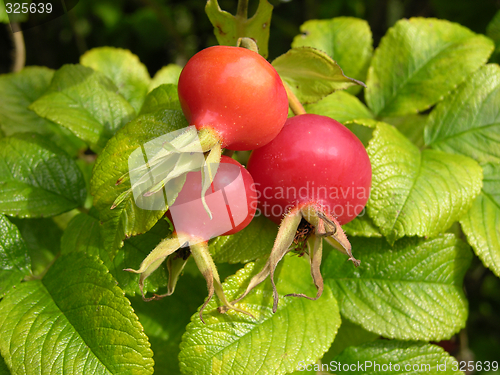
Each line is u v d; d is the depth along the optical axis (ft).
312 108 0.57
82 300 0.46
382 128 0.52
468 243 0.54
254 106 0.39
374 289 0.52
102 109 0.54
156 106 0.50
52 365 0.44
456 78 0.58
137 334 0.44
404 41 0.59
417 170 0.52
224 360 0.46
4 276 0.48
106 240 0.43
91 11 1.07
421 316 0.51
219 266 0.54
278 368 0.45
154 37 1.11
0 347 0.44
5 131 0.60
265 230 0.48
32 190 0.51
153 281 0.47
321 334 0.47
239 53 0.40
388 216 0.50
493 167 0.56
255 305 0.48
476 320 1.03
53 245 0.56
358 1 1.01
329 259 0.53
